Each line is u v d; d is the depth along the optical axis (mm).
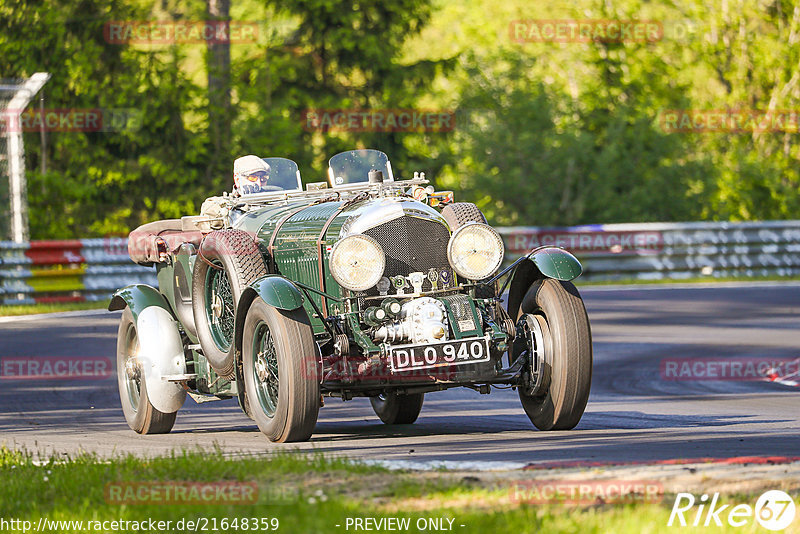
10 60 73375
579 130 82188
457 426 22344
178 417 26203
